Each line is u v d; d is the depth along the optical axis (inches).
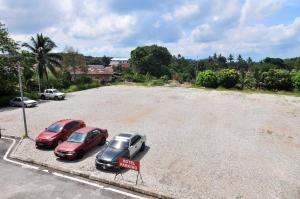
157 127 1053.2
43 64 2025.1
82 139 745.0
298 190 576.7
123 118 1202.0
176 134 959.6
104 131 841.5
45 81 2144.4
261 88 2490.2
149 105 1518.2
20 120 1158.3
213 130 1020.5
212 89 2428.6
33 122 1123.9
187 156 750.5
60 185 583.5
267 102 1678.2
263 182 608.1
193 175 634.2
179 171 654.5
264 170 671.8
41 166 681.6
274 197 546.3
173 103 1593.3
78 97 1835.6
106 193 552.1
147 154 760.3
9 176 624.1
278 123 1144.8
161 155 754.2
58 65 2129.7
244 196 546.6
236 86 2544.3
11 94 1680.6
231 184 594.9
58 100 1716.3
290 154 786.8
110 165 637.3
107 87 2527.1
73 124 871.1
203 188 573.9
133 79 3174.2
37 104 1571.1
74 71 2792.8
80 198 531.5
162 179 609.9
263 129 1048.8
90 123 1111.0
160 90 2250.2
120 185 579.2
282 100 1774.1
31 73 2014.0
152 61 3853.3
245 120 1187.3
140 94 1968.5
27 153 760.3
